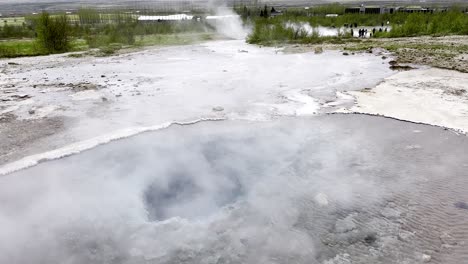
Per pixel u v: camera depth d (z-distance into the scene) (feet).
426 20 96.48
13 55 66.49
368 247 14.40
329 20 127.95
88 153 22.36
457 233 14.87
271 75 42.50
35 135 24.61
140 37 100.17
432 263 13.33
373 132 25.49
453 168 20.16
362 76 41.09
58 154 21.97
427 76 39.63
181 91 35.63
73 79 42.34
